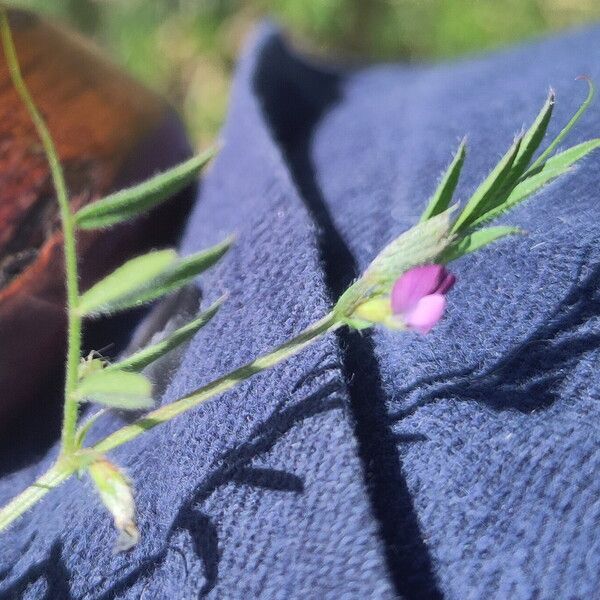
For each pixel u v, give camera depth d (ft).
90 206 0.24
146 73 1.32
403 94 0.70
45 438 0.43
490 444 0.31
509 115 0.53
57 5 1.32
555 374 0.33
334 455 0.30
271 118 0.68
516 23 1.31
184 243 0.50
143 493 0.34
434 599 0.28
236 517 0.30
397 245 0.25
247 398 0.34
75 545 0.35
